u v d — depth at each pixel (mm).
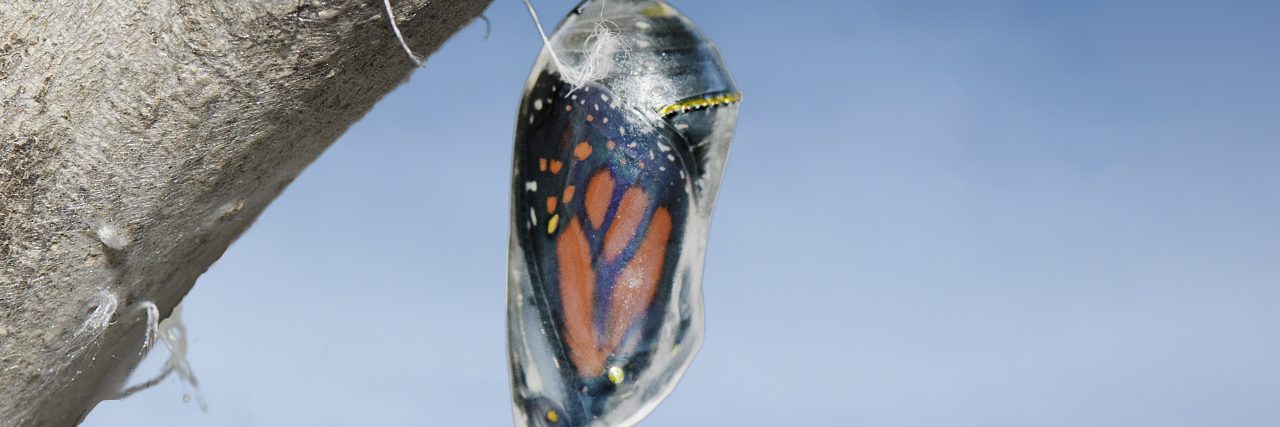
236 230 170
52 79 150
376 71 158
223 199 160
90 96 151
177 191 156
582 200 162
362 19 152
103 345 163
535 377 162
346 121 162
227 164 156
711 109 164
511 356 163
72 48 150
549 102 162
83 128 151
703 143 164
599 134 162
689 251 164
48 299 156
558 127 162
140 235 156
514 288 163
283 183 167
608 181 162
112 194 153
